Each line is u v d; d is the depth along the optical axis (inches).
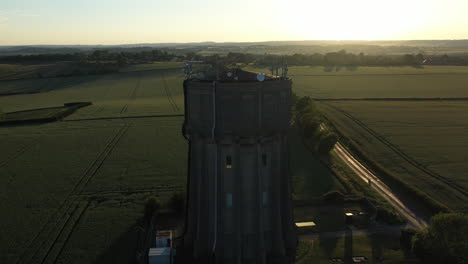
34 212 1834.4
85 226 1675.7
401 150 2802.7
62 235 1600.6
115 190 2102.6
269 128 1234.6
